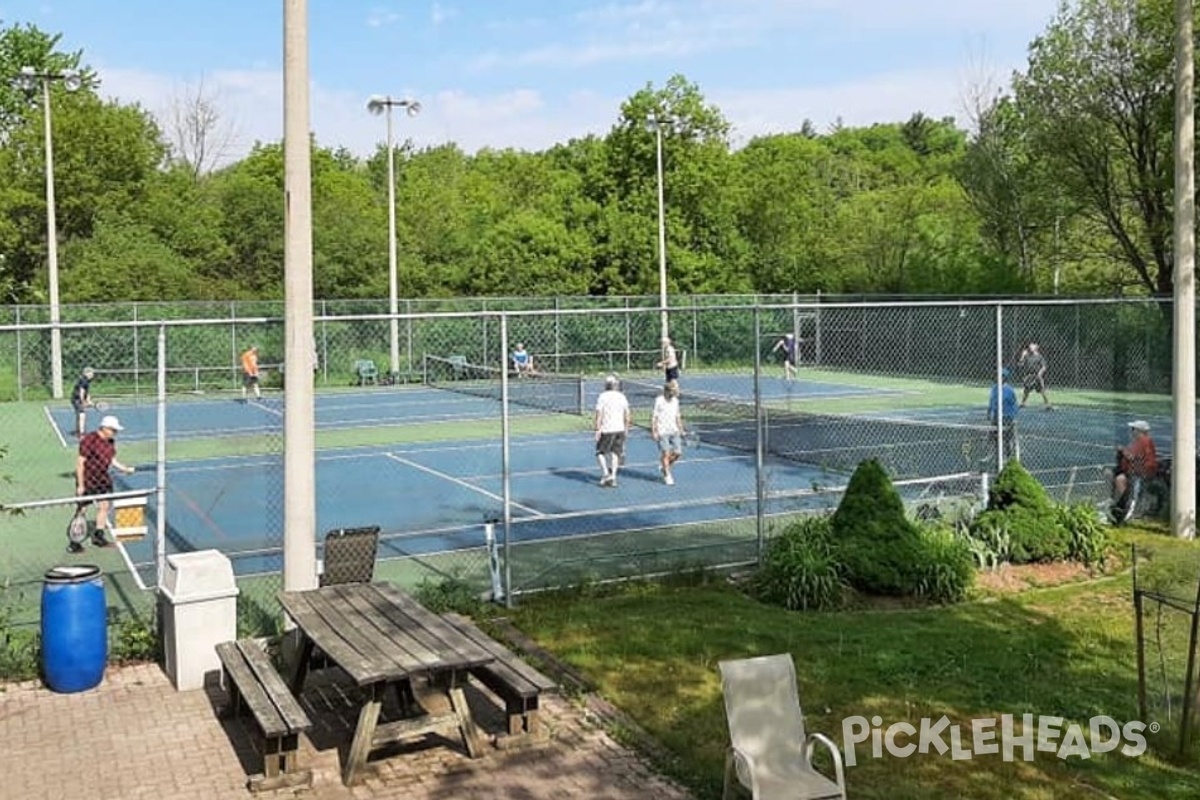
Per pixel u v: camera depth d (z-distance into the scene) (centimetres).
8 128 5859
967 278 4466
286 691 807
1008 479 1391
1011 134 4462
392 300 3853
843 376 4106
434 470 2245
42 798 751
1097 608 1173
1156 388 3162
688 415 2955
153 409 3297
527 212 6038
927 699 922
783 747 726
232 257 5253
